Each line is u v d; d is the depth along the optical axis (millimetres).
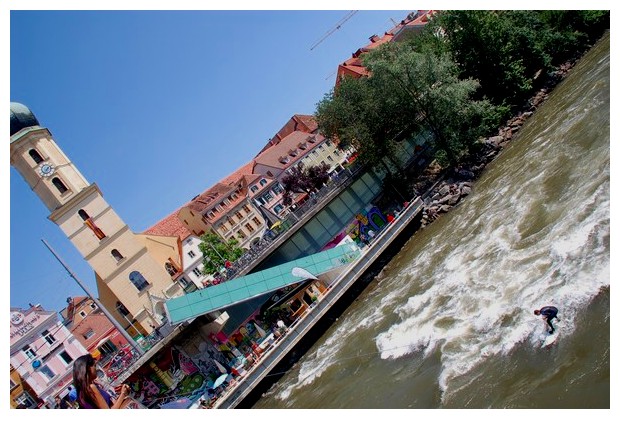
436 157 51125
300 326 38500
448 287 27172
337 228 50031
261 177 88375
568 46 59406
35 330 47375
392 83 50062
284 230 49000
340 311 40656
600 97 34406
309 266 42250
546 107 48219
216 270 65812
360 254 43969
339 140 55812
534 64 56781
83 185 50594
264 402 34844
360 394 24859
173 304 38188
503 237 27219
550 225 24031
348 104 52500
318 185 72500
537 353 17250
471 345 20516
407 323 27312
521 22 58406
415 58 48875
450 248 33531
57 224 49250
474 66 56969
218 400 35375
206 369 39406
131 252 51000
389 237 44188
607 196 22016
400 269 39594
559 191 26734
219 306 38844
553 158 31562
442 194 46688
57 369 47188
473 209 37875
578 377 15086
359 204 51656
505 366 17938
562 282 19031
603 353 15109
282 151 94812
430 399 19562
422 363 22781
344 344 33031
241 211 84062
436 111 49750
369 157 51188
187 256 71688
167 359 38750
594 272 18047
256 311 42125
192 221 84312
